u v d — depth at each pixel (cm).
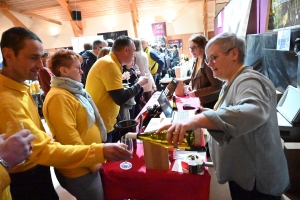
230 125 62
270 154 90
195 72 253
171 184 112
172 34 963
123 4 888
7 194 79
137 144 143
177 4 918
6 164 60
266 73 243
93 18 955
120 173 117
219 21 650
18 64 88
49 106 106
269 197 99
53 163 89
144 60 353
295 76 171
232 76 95
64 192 216
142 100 316
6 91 86
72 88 115
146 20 958
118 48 171
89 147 93
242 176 95
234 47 91
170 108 188
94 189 114
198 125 63
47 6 864
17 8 855
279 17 219
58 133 105
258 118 63
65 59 114
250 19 303
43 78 248
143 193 118
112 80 162
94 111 131
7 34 86
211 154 113
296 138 156
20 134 65
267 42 237
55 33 984
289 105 166
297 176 154
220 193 160
